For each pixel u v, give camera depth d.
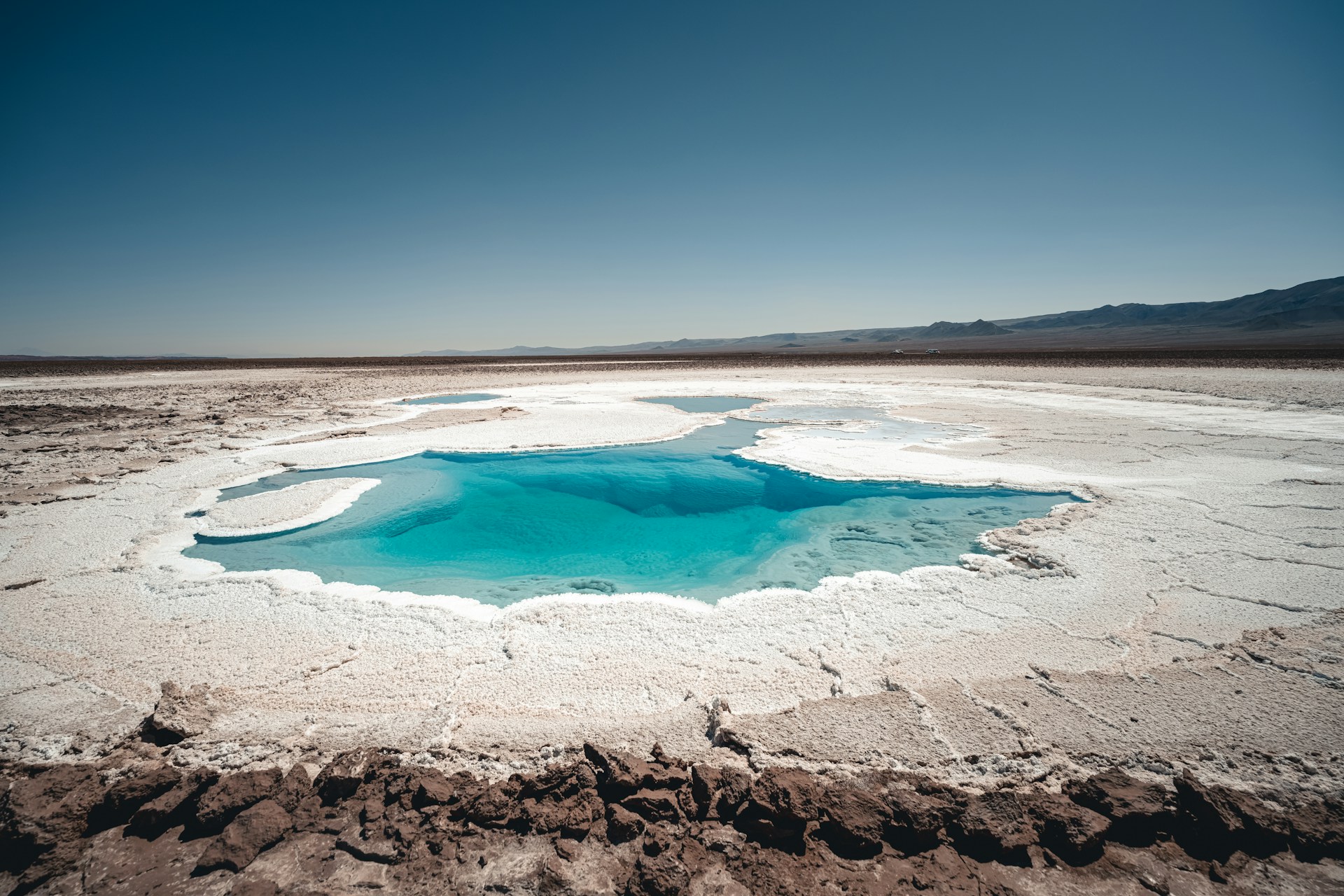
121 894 2.88
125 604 6.07
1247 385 22.38
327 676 4.79
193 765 3.74
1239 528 7.64
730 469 12.62
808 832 3.20
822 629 5.47
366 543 8.46
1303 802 3.34
